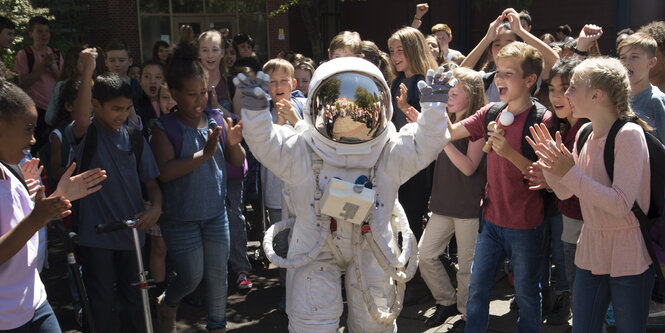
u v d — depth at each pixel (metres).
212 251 3.78
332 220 2.86
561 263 4.33
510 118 3.30
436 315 4.39
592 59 3.03
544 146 2.90
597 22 13.71
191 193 3.65
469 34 15.34
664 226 3.01
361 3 17.94
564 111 3.60
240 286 5.15
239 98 5.70
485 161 3.92
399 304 3.00
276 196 5.06
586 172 3.07
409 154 2.84
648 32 4.56
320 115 2.77
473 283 3.67
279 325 4.52
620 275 2.97
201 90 3.67
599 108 2.96
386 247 2.87
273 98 4.75
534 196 3.48
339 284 2.96
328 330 2.87
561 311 4.34
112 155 3.56
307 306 2.88
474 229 4.12
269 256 2.90
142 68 5.70
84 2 16.48
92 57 3.81
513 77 3.53
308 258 2.82
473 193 4.11
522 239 3.50
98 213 3.58
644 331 3.05
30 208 2.75
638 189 2.87
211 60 5.67
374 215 2.84
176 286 3.77
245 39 8.12
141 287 3.45
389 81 5.42
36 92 7.57
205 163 3.72
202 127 3.82
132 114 4.81
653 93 4.04
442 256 5.29
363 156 2.82
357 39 4.86
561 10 14.11
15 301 2.56
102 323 3.65
